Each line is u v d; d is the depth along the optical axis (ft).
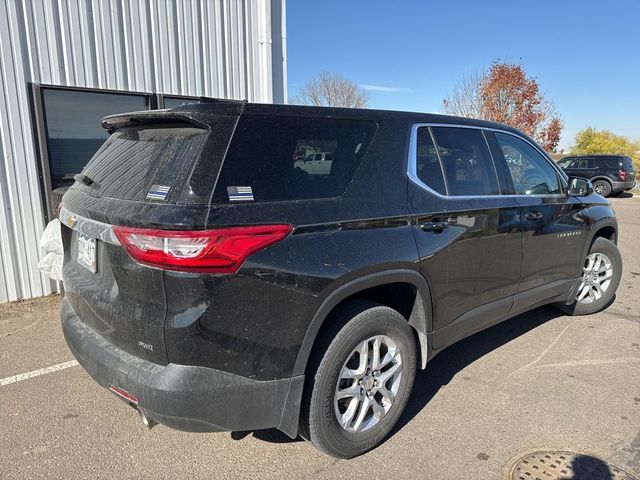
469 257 10.28
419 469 8.46
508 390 11.19
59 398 10.78
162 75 20.38
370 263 8.11
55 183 17.89
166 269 6.60
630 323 15.43
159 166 7.33
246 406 7.18
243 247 6.81
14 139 16.65
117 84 18.94
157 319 6.79
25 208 17.17
